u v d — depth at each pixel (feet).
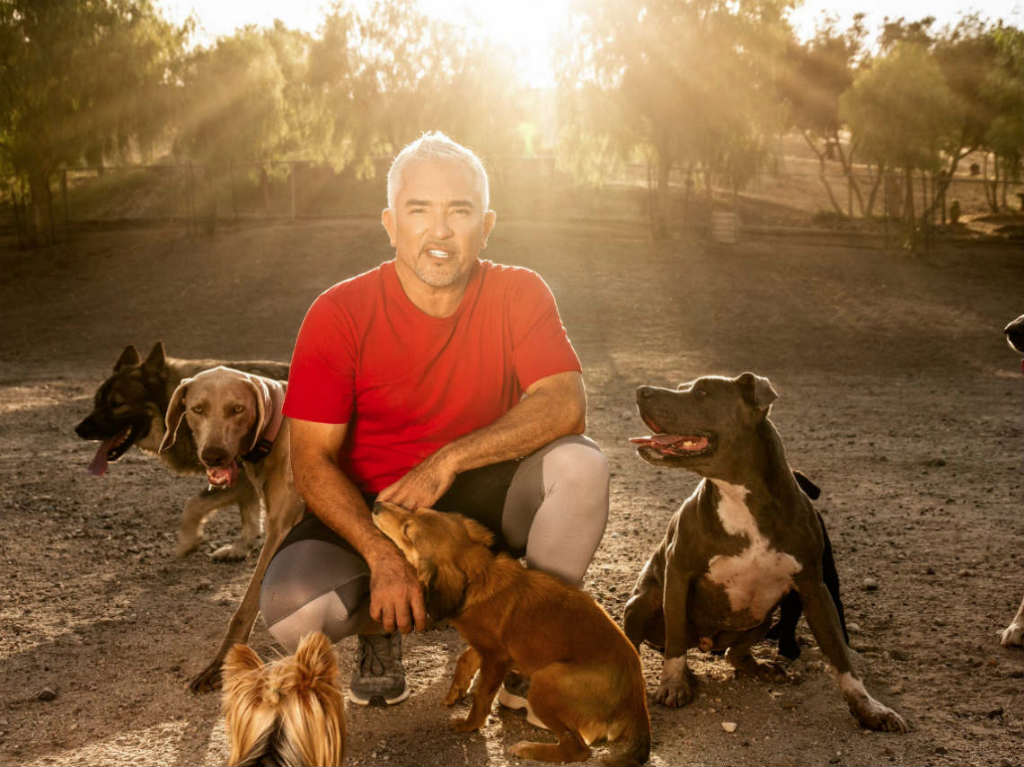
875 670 14.47
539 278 12.37
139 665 14.66
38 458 32.42
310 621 10.83
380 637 12.91
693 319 86.02
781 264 112.88
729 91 121.60
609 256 114.32
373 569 10.36
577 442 11.81
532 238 123.13
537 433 11.38
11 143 118.62
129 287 102.22
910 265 114.83
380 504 10.60
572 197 163.22
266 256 112.27
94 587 18.66
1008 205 184.14
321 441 11.51
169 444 16.10
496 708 12.92
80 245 124.16
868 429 38.42
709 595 13.56
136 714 12.91
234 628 13.93
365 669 12.97
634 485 28.19
